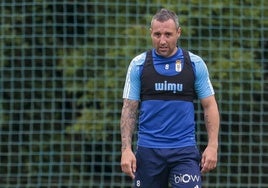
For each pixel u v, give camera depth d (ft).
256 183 122.01
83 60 126.72
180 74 68.39
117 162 125.29
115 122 124.57
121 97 124.98
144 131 69.31
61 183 123.54
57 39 128.98
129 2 124.98
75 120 126.31
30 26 126.31
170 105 68.44
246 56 123.65
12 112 122.93
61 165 122.52
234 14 123.95
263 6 124.36
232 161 121.60
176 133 68.80
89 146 126.31
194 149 69.21
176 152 68.64
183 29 122.93
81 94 127.13
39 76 127.34
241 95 122.42
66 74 126.41
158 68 68.59
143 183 69.77
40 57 125.90
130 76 69.15
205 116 69.21
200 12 123.13
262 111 121.49
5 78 126.72
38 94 126.31
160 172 69.21
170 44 67.51
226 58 123.34
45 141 126.11
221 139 123.13
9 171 121.90
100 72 125.18
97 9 127.13
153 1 124.57
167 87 68.39
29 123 124.16
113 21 125.49
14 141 125.90
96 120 124.98
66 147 125.90
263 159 121.29
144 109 68.90
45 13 126.31
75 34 124.77
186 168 68.44
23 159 124.88
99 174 122.11
